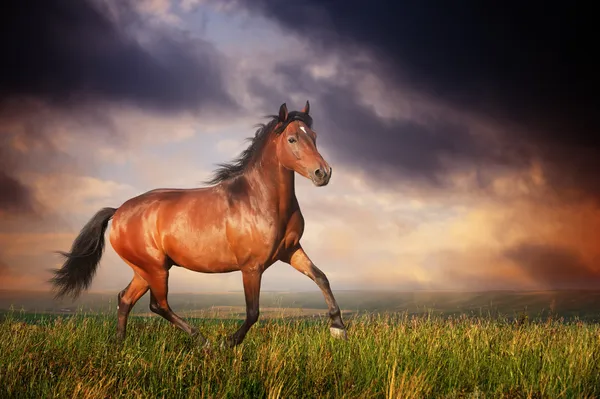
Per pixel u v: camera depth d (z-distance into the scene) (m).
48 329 6.38
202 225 6.41
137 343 5.92
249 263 6.28
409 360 5.02
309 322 7.00
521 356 5.17
